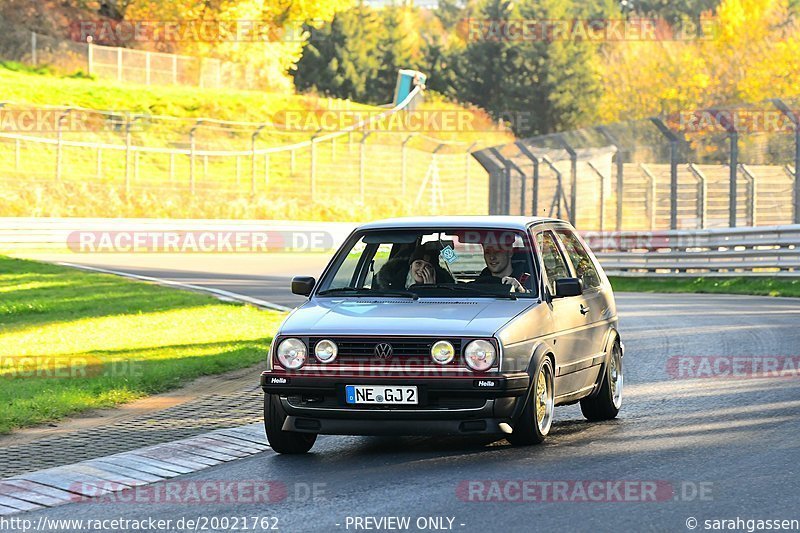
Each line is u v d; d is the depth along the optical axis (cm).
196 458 2700
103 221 12850
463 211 18338
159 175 16100
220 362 4256
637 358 4331
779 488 2220
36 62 19012
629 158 9431
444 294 2883
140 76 19850
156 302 6456
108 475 2511
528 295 2867
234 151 17138
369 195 17212
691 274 8650
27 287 7344
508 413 2617
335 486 2350
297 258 11519
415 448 2777
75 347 4672
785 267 7800
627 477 2356
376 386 2603
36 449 2805
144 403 3541
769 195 8688
